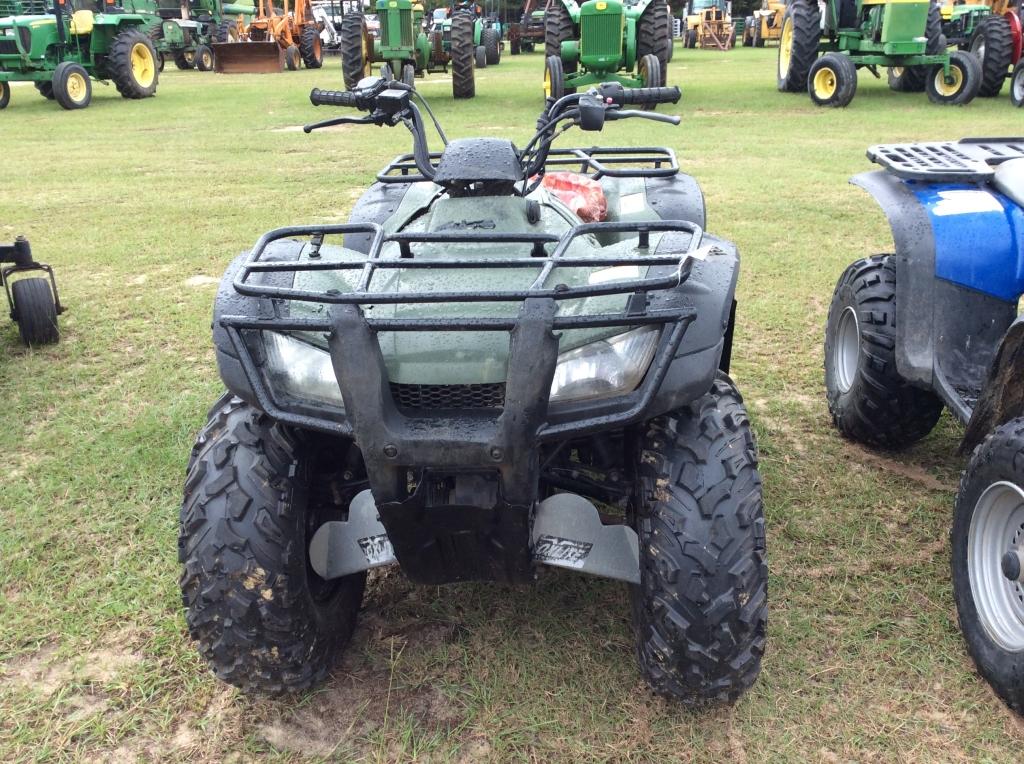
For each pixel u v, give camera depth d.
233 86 22.22
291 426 2.44
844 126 13.03
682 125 13.50
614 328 2.41
